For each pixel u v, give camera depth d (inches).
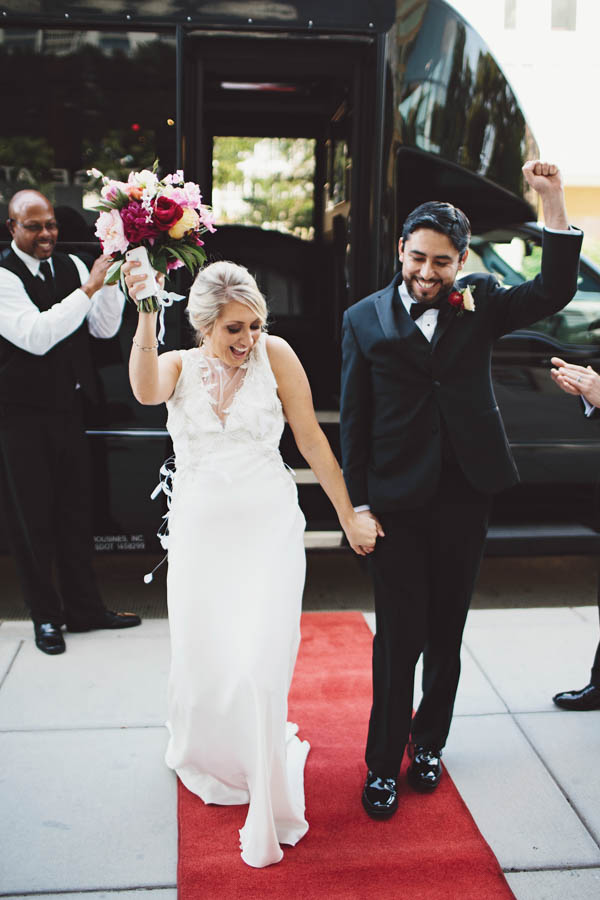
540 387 159.6
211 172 172.2
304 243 176.9
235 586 91.0
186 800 97.3
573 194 350.6
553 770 105.3
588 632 147.7
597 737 113.2
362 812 95.3
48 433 133.9
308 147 172.4
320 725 114.0
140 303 83.1
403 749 95.6
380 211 151.1
